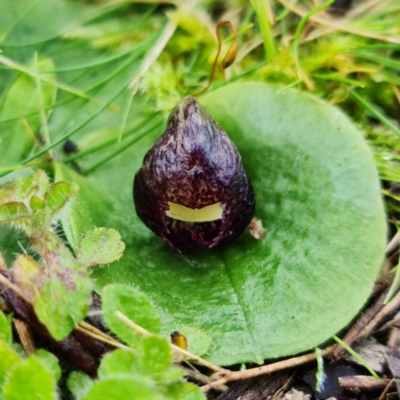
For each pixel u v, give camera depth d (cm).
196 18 8
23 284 5
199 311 6
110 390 5
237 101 7
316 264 6
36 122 8
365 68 8
